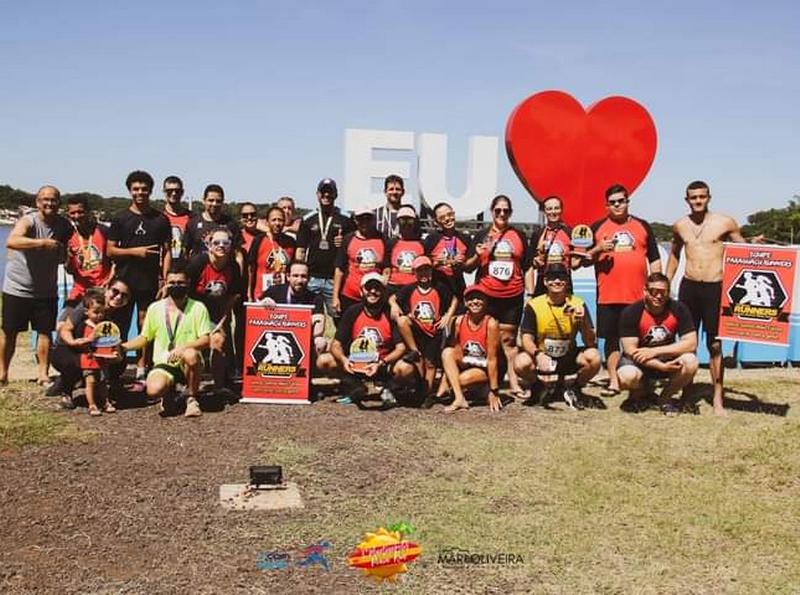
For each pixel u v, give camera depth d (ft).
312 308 25.66
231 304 26.50
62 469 18.15
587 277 35.53
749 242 26.00
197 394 23.93
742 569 13.76
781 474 18.94
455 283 26.89
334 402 25.94
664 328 25.40
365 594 12.53
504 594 12.67
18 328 26.71
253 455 19.60
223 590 12.53
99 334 23.20
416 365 25.58
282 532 14.89
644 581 13.23
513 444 21.17
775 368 35.47
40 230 26.21
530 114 33.68
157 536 14.61
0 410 23.25
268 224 28.78
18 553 13.75
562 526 15.46
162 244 27.07
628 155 35.22
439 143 37.99
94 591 12.39
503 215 26.96
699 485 18.02
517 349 27.89
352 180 37.88
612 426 23.39
